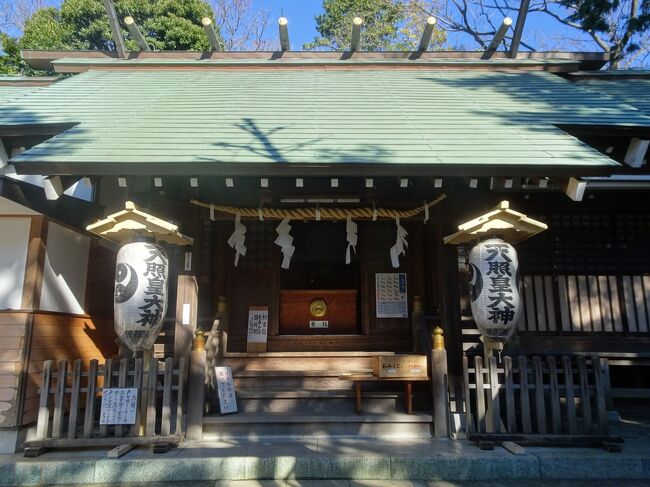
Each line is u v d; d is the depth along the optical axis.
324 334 7.76
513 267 4.83
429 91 6.98
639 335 6.57
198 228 5.68
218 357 6.52
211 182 5.59
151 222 4.73
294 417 5.12
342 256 8.68
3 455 4.66
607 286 6.71
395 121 5.64
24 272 5.35
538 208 6.85
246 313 7.49
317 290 7.93
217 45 8.45
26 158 4.38
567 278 6.74
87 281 6.64
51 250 5.71
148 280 4.76
